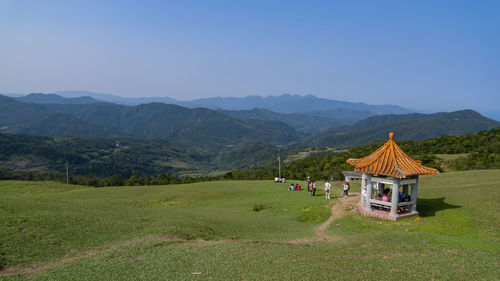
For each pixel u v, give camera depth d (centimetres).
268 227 2522
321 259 1490
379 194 2769
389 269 1331
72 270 1365
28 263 1452
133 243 1800
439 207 2678
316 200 3472
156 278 1276
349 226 2447
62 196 4669
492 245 1727
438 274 1263
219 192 4488
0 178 9750
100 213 2517
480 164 5981
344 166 7075
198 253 1605
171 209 3550
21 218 1997
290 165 9938
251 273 1308
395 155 2592
